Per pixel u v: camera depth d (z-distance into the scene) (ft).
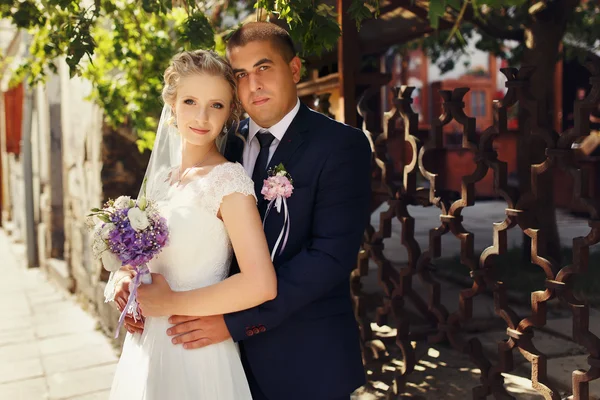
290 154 6.68
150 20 13.58
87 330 17.37
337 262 6.27
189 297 5.96
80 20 9.39
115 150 16.63
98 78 14.34
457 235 8.98
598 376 7.23
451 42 26.63
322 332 6.66
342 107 11.19
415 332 12.92
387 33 15.79
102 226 5.96
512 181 41.65
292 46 6.83
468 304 9.00
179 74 6.18
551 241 18.26
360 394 10.55
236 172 6.08
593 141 31.40
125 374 6.69
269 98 6.59
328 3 11.51
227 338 6.17
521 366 11.19
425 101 59.26
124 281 6.81
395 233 28.58
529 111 7.65
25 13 10.66
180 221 6.11
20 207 40.16
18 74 15.28
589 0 21.43
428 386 10.65
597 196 31.14
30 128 30.04
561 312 14.26
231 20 14.99
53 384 13.21
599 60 6.95
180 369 6.22
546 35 18.40
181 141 6.73
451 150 40.70
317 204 6.48
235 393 6.35
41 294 23.16
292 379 6.59
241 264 5.96
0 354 15.55
